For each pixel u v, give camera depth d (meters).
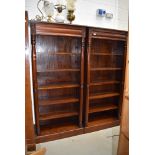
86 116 2.95
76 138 2.82
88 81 2.86
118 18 3.47
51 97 3.01
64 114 2.89
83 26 2.62
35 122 2.69
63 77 3.06
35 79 2.48
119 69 3.27
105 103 3.53
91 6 3.13
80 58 2.83
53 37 2.87
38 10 2.74
